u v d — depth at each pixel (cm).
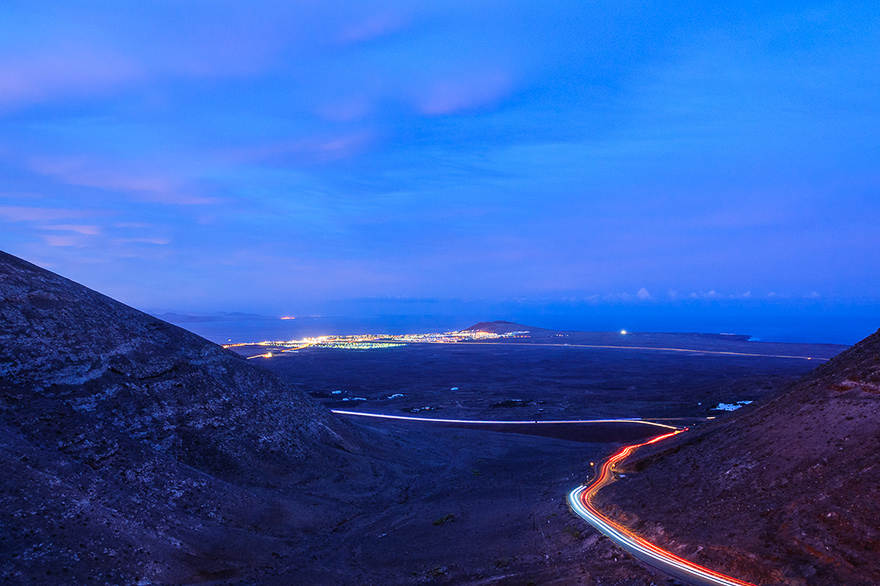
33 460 2950
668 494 3547
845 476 2644
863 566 2169
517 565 3020
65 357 4144
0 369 3625
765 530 2612
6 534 2456
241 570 3131
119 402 4244
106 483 3184
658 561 2720
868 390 3212
